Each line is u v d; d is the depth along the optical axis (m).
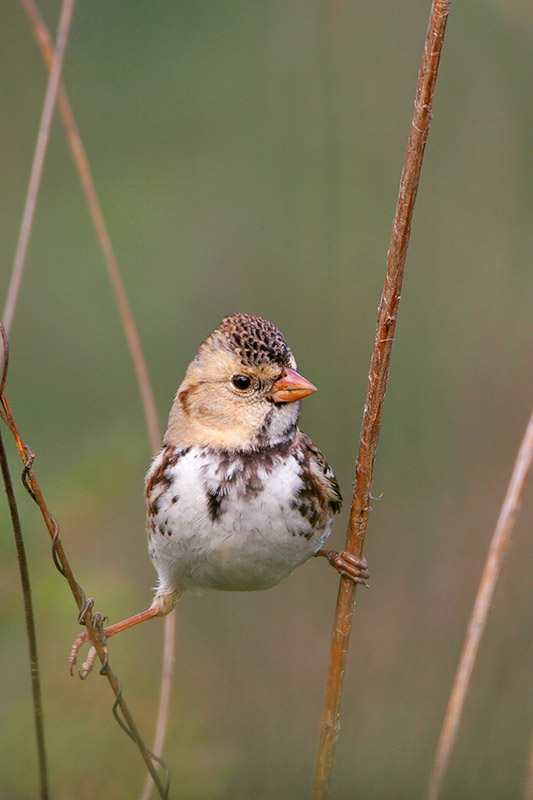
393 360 12.92
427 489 12.66
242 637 11.93
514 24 12.33
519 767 10.52
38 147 8.07
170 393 13.50
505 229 13.30
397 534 12.45
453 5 13.36
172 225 14.50
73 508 10.13
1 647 9.34
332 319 12.61
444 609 11.96
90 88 14.66
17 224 14.40
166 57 14.58
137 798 9.13
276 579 8.36
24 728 9.23
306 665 11.67
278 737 10.75
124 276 14.30
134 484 11.03
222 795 9.55
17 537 6.64
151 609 8.46
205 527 7.98
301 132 13.05
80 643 8.29
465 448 12.77
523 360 12.95
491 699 11.19
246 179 14.10
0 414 6.61
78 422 13.15
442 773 7.36
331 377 12.48
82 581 9.89
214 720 10.64
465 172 13.38
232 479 8.01
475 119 13.38
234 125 14.60
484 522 12.38
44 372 13.75
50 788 9.07
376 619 12.02
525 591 11.86
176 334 13.91
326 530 8.40
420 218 13.34
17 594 9.44
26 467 6.66
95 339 14.04
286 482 8.03
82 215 14.59
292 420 8.27
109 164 14.89
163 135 14.82
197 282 13.88
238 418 8.14
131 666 10.78
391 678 11.56
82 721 9.43
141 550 11.61
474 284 13.22
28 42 14.29
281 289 12.83
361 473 7.46
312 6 13.24
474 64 13.38
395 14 13.05
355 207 13.05
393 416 12.78
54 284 14.29
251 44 14.41
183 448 8.27
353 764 10.71
